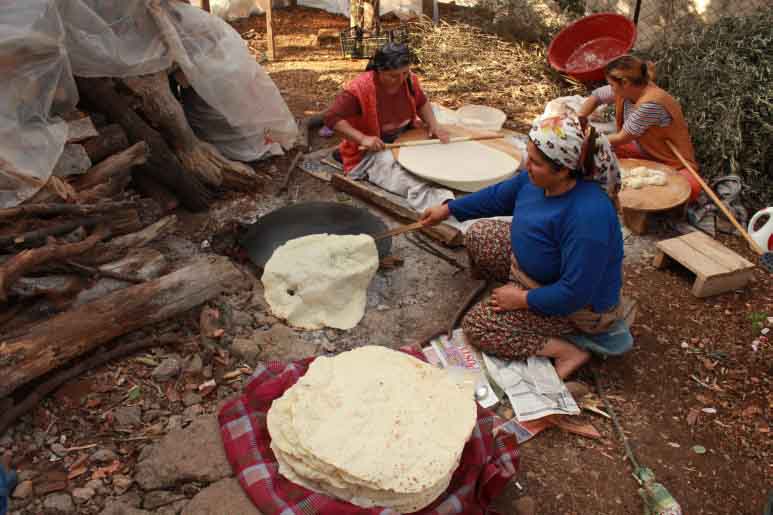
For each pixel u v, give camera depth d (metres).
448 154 3.91
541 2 6.62
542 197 2.54
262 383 2.39
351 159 4.05
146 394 2.56
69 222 2.83
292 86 5.78
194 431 2.26
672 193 3.76
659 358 2.96
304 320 2.96
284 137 4.41
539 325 2.66
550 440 2.54
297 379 2.35
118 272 2.86
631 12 6.10
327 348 2.85
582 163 2.31
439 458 1.99
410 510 1.95
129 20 3.29
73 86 3.04
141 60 3.34
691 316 3.23
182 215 3.76
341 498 1.98
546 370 2.69
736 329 3.14
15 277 2.46
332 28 7.17
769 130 4.12
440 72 6.02
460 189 3.64
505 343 2.70
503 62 6.01
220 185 3.94
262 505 1.96
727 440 2.57
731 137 4.11
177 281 2.81
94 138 3.22
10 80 2.73
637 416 2.66
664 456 2.49
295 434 2.06
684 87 4.68
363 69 6.17
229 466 2.14
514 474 2.21
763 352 3.00
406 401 2.17
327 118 3.86
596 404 2.67
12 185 2.76
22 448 2.30
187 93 4.03
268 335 2.83
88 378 2.58
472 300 3.18
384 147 3.90
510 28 6.42
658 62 5.18
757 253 3.62
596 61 5.63
